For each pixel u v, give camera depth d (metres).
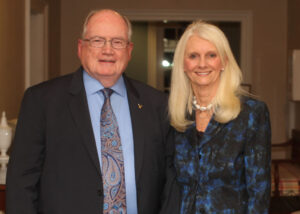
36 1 4.92
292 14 6.20
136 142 1.90
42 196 1.83
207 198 1.87
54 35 6.05
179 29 9.21
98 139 1.85
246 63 6.66
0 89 3.57
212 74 1.91
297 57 5.75
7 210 1.79
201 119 1.99
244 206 1.86
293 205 4.34
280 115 6.69
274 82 6.68
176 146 2.02
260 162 1.84
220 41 1.89
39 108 1.85
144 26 9.23
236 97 1.91
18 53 4.19
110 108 1.91
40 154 1.85
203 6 6.62
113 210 1.81
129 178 1.86
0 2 3.57
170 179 2.04
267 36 6.65
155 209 1.98
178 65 2.02
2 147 2.97
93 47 1.88
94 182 1.79
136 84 2.09
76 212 1.78
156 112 2.04
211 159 1.88
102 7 6.57
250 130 1.85
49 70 5.66
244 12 6.62
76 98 1.89
